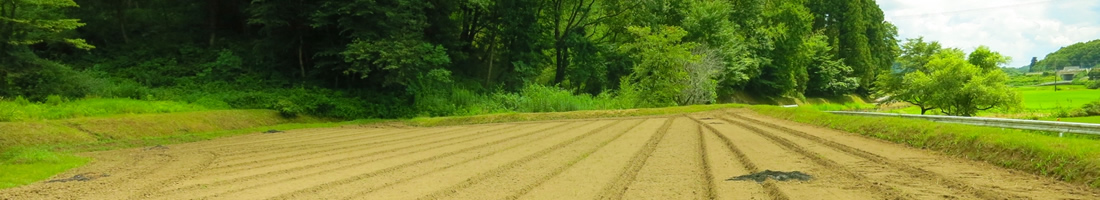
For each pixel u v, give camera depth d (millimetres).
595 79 41938
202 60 31516
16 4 21047
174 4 34438
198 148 16719
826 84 64438
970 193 7852
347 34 30328
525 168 11367
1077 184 8266
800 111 22031
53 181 10945
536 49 39188
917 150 12609
